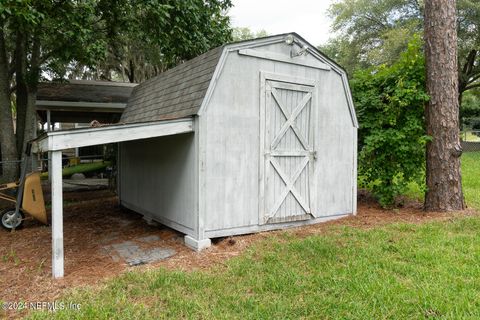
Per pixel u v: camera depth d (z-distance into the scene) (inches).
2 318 109.9
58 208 140.3
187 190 182.4
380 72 267.6
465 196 282.7
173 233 207.6
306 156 211.9
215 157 176.7
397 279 129.0
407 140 247.3
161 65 681.0
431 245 165.2
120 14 313.9
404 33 665.6
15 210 227.6
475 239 172.7
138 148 252.8
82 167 556.4
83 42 274.5
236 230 185.5
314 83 213.5
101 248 182.5
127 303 115.1
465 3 638.5
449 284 122.5
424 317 101.8
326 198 223.3
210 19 386.3
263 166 193.5
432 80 233.1
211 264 151.9
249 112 188.2
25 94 339.0
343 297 115.9
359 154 268.5
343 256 154.4
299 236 188.4
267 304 112.7
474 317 99.4
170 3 321.7
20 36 315.9
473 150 860.0
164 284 129.1
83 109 439.8
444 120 231.3
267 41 191.8
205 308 111.1
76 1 263.6
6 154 311.6
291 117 204.4
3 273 148.9
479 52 743.1
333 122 226.2
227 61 178.9
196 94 178.9
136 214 276.7
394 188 252.1
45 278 141.0
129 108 299.7
